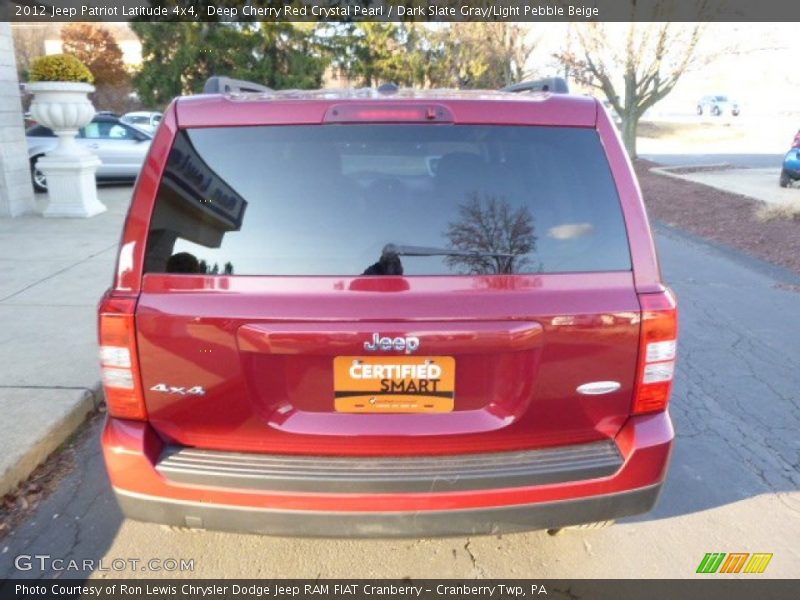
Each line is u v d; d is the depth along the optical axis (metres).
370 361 2.12
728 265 8.33
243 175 2.21
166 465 2.19
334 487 2.14
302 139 2.24
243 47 24.39
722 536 2.95
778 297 6.79
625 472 2.24
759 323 5.91
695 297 6.77
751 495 3.26
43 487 3.28
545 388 2.17
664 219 12.20
